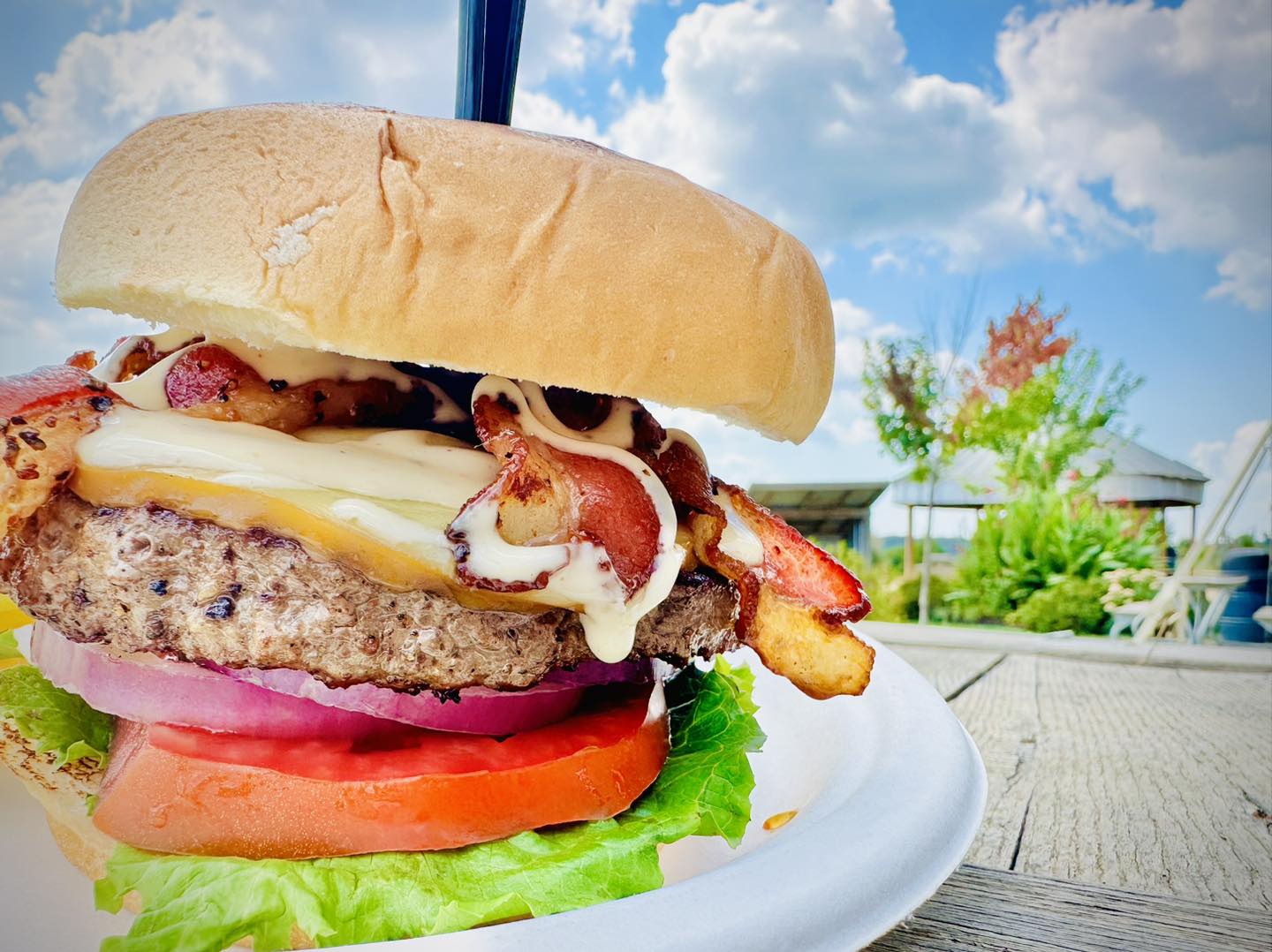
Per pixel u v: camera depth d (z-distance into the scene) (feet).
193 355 0.41
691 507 0.47
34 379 0.38
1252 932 0.41
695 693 0.55
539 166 0.39
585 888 0.38
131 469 0.36
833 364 0.51
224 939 0.34
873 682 0.59
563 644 0.40
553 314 0.37
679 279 0.40
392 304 0.35
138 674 0.39
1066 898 0.44
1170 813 0.58
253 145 0.36
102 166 0.38
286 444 0.39
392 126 0.37
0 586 0.37
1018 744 0.73
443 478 0.40
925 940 0.39
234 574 0.35
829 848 0.35
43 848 0.43
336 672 0.36
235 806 0.37
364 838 0.37
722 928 0.29
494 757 0.41
